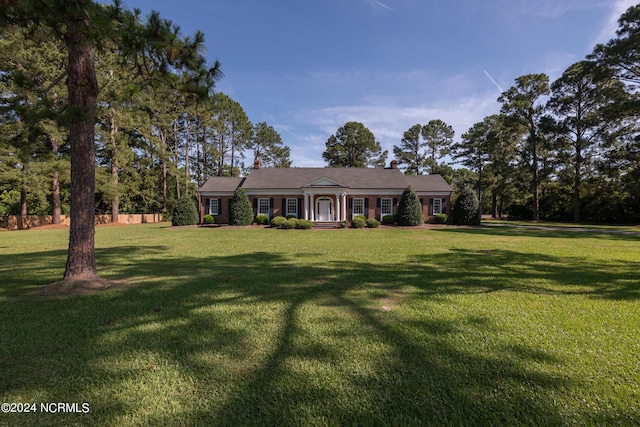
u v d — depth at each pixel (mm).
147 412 2154
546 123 28500
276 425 2029
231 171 43562
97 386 2457
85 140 5637
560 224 26484
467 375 2613
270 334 3471
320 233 17688
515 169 33281
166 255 9469
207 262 8211
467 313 4191
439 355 2967
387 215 25406
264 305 4535
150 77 5914
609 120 24250
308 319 3953
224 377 2580
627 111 22375
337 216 24688
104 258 8883
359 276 6480
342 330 3586
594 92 25000
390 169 29297
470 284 5809
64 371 2678
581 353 3018
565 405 2211
